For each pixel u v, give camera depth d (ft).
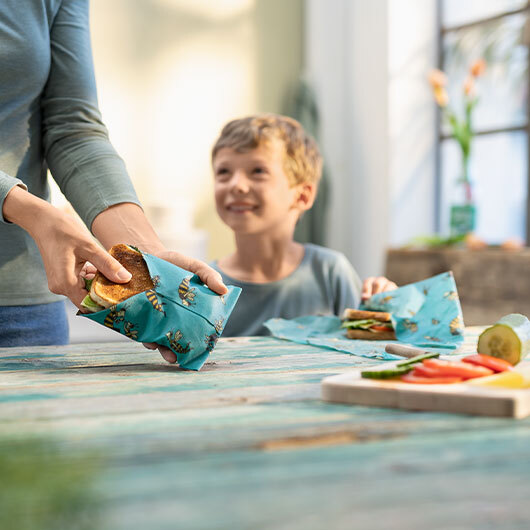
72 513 1.01
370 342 3.10
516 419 1.69
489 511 1.07
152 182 12.00
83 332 8.89
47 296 3.35
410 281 9.12
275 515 1.04
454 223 9.41
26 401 1.86
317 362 2.56
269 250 4.65
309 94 12.62
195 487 1.16
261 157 4.50
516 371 1.95
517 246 8.54
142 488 1.15
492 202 10.87
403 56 11.76
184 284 2.41
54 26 3.29
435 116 11.95
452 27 11.55
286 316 4.61
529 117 10.21
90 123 3.29
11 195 2.53
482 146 11.02
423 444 1.45
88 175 3.05
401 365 2.03
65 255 2.39
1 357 2.67
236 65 12.59
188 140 12.23
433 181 12.03
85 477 1.17
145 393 1.98
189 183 12.26
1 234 3.15
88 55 3.39
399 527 1.00
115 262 2.39
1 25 3.06
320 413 1.74
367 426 1.61
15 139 3.22
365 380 1.91
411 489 1.16
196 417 1.68
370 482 1.20
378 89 11.96
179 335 2.35
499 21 10.67
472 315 8.44
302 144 4.77
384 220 11.91
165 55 12.01
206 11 12.31
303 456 1.35
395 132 11.78
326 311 4.67
